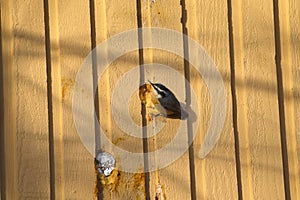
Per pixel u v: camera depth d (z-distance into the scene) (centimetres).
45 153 328
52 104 330
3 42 328
